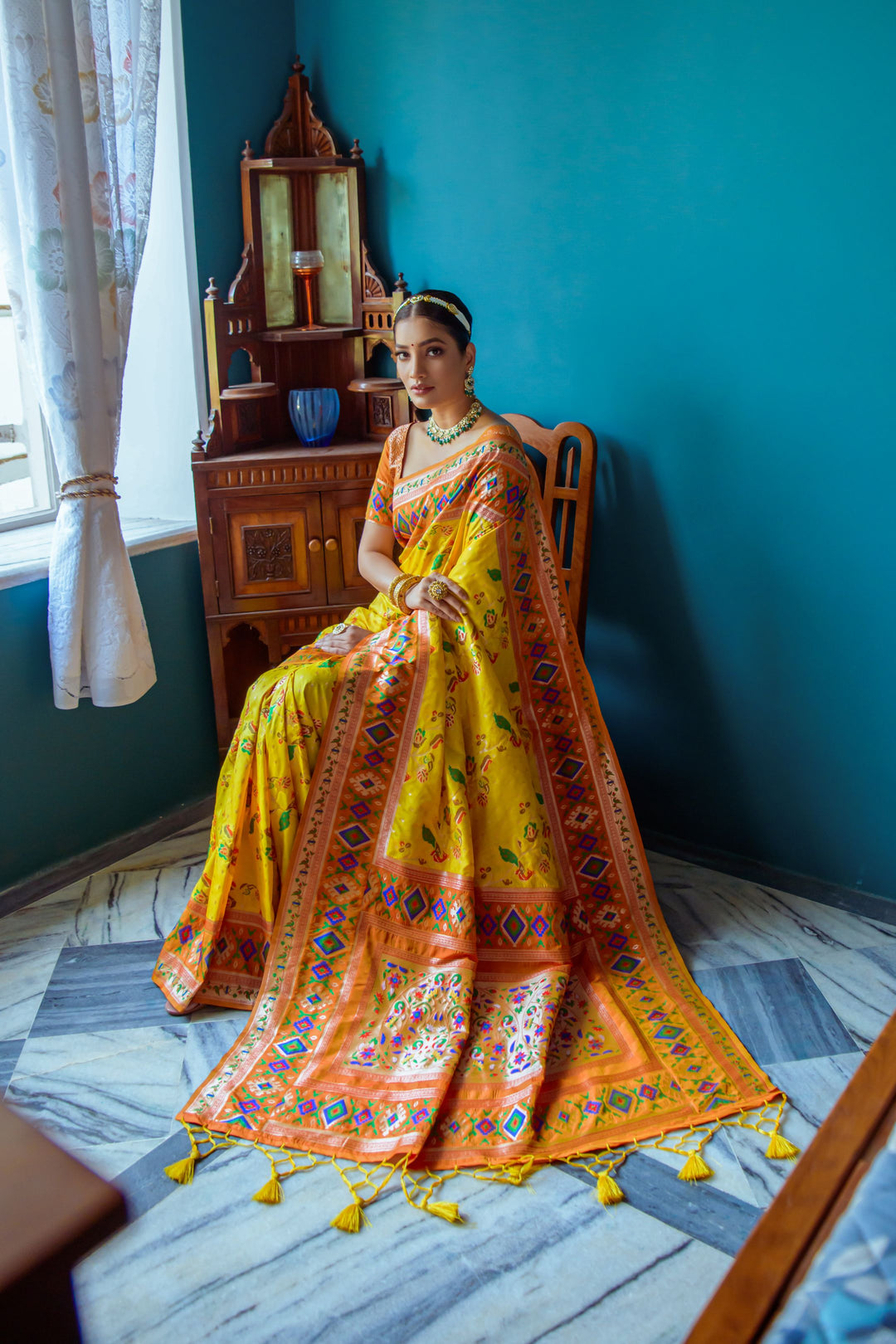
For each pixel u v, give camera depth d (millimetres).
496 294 2715
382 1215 1644
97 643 2471
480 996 2068
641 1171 1713
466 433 2340
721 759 2658
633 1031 1978
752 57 2193
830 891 2529
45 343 2277
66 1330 651
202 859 2740
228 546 2783
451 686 2164
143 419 2953
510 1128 1773
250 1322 1470
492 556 2242
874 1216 819
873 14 2039
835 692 2443
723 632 2568
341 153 2871
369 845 2135
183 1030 2084
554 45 2439
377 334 2889
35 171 2176
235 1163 1746
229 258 2869
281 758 2100
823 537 2367
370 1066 1907
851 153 2129
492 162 2617
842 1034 2027
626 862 2318
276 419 3027
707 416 2455
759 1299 780
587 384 2619
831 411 2285
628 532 2654
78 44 2219
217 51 2695
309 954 2096
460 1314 1476
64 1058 2006
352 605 2891
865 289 2180
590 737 2340
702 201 2334
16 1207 632
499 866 2141
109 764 2773
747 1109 1825
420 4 2611
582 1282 1523
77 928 2430
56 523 2559
